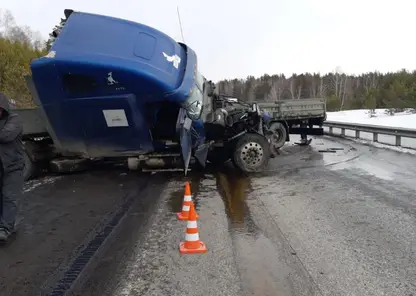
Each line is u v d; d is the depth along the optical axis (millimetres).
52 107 7344
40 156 9094
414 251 4230
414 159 11336
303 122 17141
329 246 4387
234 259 4047
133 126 7570
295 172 9375
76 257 4184
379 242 4504
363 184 7762
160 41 7922
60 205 6461
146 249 4383
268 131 11758
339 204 6211
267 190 7375
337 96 93312
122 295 3330
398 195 6773
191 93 8180
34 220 5605
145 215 5789
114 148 8102
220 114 9562
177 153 8461
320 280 3557
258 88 108938
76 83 6988
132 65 6945
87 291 3410
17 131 4699
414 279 3570
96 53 6910
